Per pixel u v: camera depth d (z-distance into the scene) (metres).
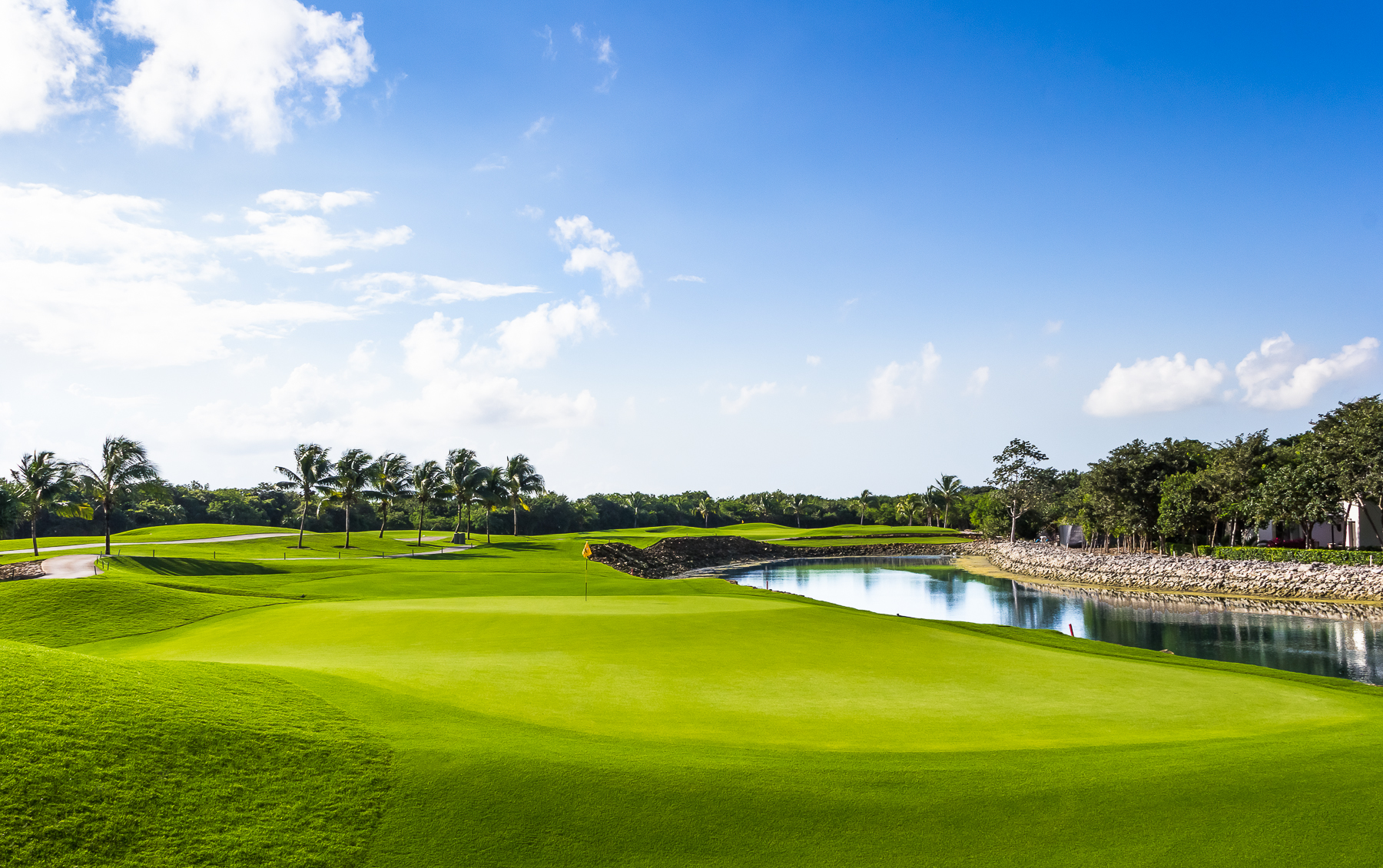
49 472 64.81
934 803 9.65
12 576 49.25
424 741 10.79
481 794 9.30
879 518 190.88
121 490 62.53
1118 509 84.75
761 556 115.81
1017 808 9.55
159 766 8.91
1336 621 43.62
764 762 10.89
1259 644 36.56
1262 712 15.23
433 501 111.00
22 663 10.70
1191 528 75.81
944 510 174.12
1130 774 10.57
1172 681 17.98
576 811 9.11
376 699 13.06
